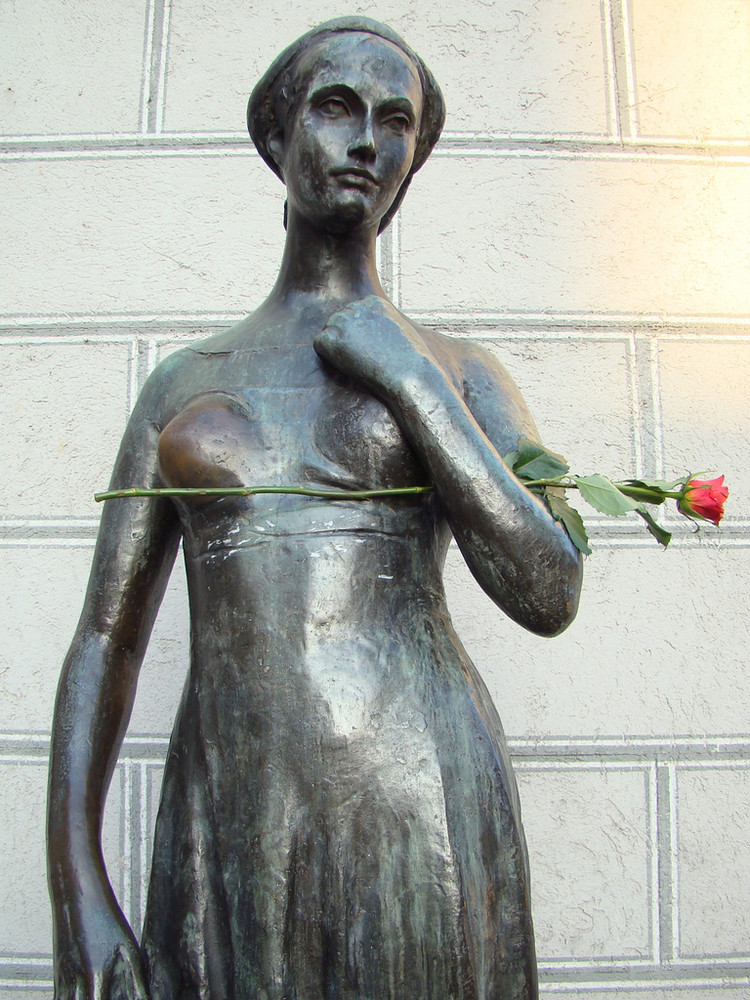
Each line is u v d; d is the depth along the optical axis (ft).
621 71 9.85
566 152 9.64
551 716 8.50
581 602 8.69
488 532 4.41
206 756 4.56
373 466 4.65
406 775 4.34
